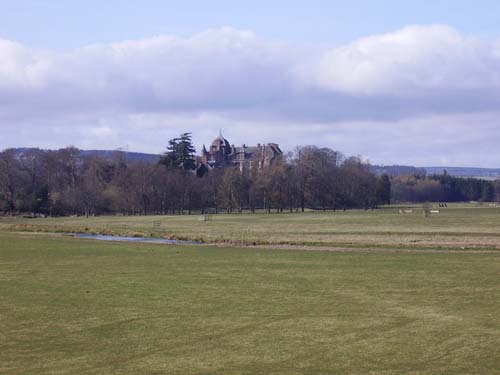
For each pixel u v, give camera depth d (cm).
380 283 3478
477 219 12306
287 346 2117
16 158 17725
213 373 1809
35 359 1973
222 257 5003
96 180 18262
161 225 10919
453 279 3606
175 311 2722
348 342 2166
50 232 8850
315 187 19312
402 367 1859
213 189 19888
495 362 1906
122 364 1909
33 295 3156
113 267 4350
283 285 3441
